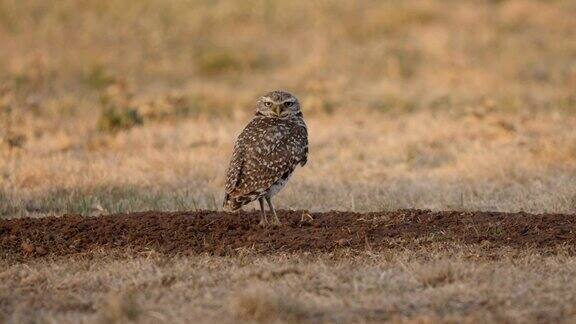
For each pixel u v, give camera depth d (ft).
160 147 61.00
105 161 55.88
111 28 109.40
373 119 70.23
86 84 89.40
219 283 30.17
